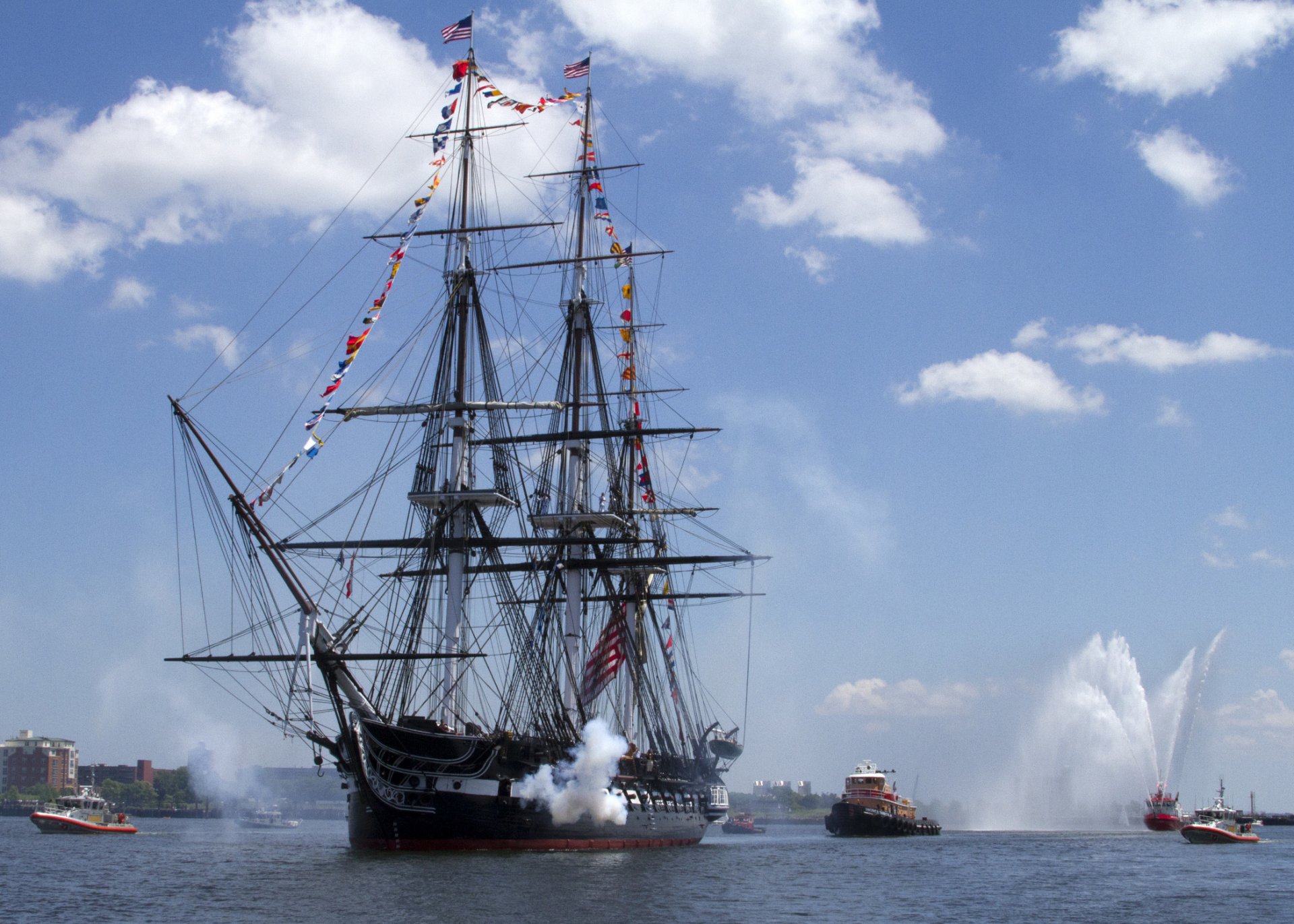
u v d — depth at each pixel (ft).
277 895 232.94
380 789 291.38
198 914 209.46
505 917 205.16
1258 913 241.35
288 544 342.03
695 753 469.57
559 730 349.20
